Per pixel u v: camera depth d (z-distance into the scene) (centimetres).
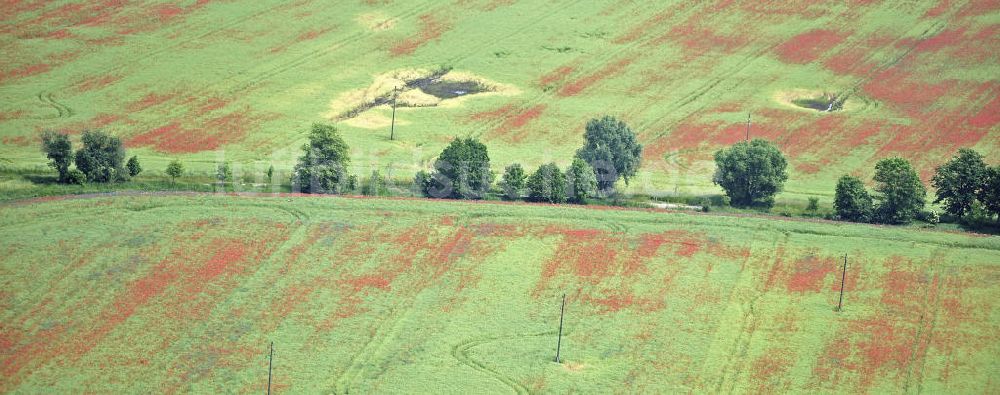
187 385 10488
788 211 14600
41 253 12369
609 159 15062
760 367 11044
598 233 13462
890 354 11288
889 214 14200
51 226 12962
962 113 18550
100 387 10394
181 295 11856
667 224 13762
